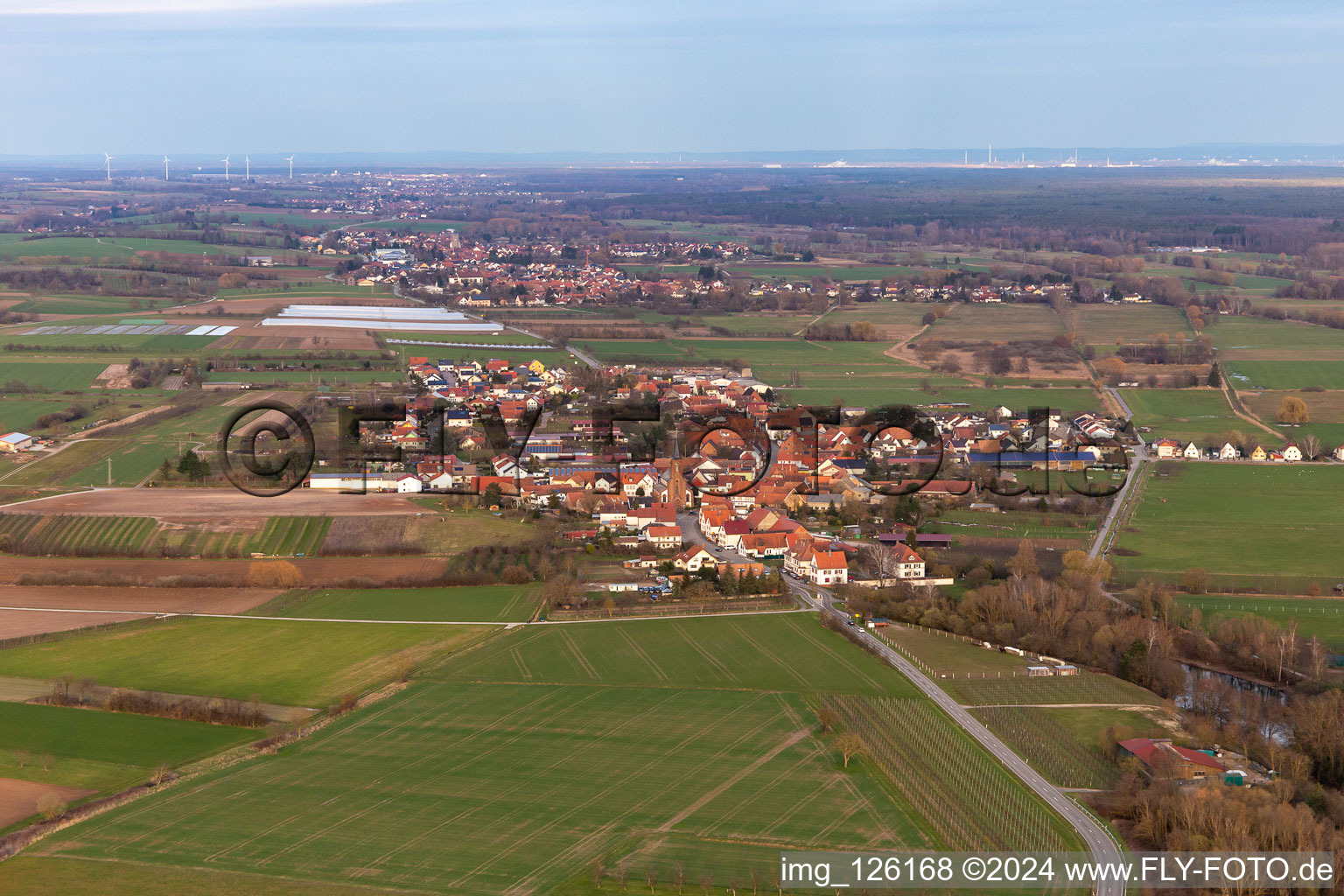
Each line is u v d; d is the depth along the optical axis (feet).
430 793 535.19
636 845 486.79
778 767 558.97
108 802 526.16
